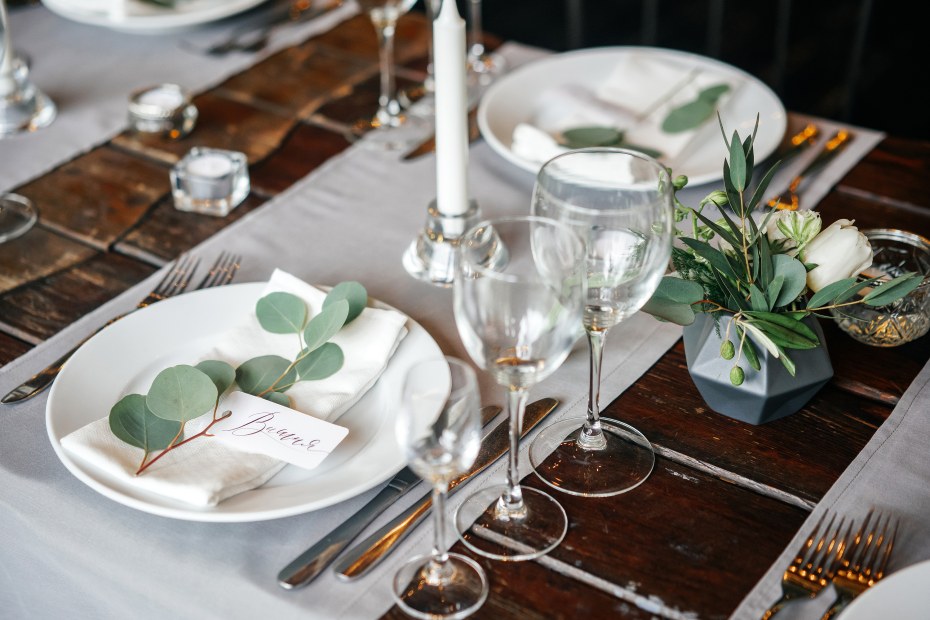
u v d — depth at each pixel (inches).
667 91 50.1
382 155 48.5
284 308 33.5
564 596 25.3
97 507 28.2
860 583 25.4
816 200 43.1
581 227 26.2
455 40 35.3
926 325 33.6
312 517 27.7
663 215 25.7
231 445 28.5
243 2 58.8
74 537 27.4
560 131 48.2
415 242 40.4
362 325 33.2
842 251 28.9
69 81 55.6
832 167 45.6
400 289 38.2
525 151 45.9
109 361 32.8
